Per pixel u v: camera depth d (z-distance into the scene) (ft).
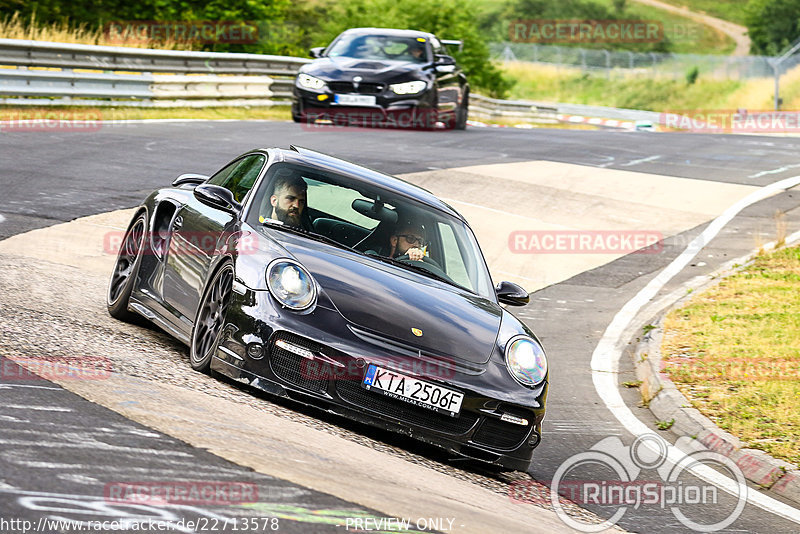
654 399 89.04
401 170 174.09
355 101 216.54
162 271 75.97
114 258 100.32
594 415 84.64
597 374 97.71
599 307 121.29
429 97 220.64
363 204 73.61
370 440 59.98
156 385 57.11
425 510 45.60
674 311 116.98
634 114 488.44
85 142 168.45
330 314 60.29
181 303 71.15
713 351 100.83
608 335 111.24
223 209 70.49
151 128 197.36
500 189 172.35
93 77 213.25
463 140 226.58
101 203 123.54
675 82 637.71
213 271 65.72
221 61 254.06
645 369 97.35
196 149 174.09
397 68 221.46
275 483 43.50
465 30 479.82
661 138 272.72
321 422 59.82
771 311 116.47
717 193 187.11
